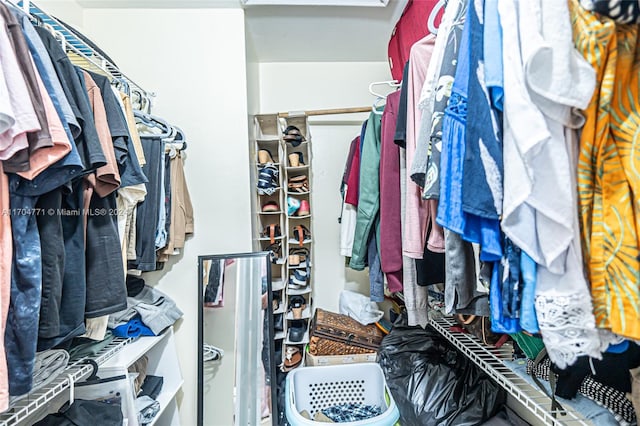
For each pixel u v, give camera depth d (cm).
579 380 75
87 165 69
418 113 86
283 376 167
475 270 71
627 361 63
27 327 60
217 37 152
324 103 207
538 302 49
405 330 163
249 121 161
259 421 140
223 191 152
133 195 98
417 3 138
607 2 41
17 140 55
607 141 45
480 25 57
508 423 118
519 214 49
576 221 47
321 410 143
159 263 143
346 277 206
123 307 86
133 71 151
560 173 47
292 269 184
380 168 114
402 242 103
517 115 47
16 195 60
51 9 132
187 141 152
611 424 69
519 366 99
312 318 192
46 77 62
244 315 146
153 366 143
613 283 44
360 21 166
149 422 115
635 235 43
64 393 100
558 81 44
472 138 55
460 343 121
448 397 124
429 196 65
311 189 204
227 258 146
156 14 151
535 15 47
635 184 43
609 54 44
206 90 152
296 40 181
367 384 150
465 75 60
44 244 65
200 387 137
